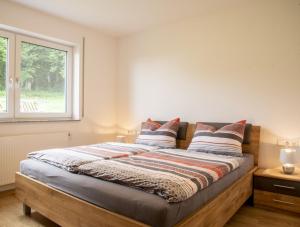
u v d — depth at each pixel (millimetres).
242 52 3176
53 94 3756
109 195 1644
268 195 2648
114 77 4477
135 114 4242
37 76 3543
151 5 3133
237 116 3221
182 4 3102
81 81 3928
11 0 2979
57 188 2043
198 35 3521
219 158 2506
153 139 3354
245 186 2523
